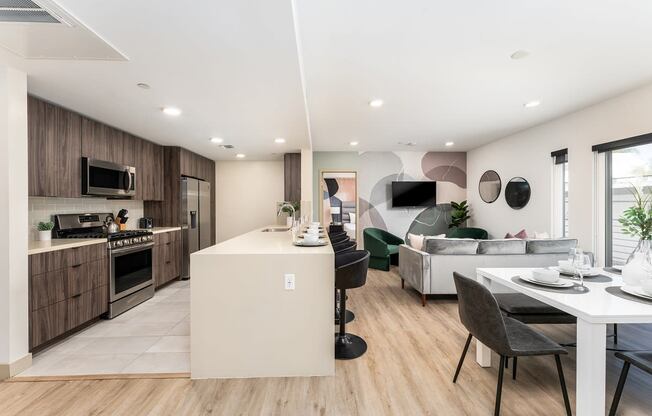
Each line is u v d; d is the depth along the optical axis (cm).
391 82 280
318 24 189
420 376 202
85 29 156
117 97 256
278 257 203
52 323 238
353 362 220
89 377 201
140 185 401
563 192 407
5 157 200
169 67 201
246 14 144
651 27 195
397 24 190
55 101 265
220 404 174
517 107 354
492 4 172
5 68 199
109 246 301
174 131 371
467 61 240
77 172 298
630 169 316
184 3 135
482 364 212
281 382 197
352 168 631
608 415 158
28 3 134
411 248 388
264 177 607
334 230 572
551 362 220
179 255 455
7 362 201
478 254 348
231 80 222
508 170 499
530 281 187
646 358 141
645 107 291
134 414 166
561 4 172
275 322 204
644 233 293
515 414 165
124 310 323
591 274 205
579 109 361
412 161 629
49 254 235
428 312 324
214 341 202
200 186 516
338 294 330
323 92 304
